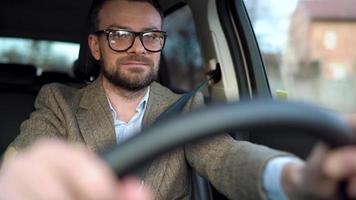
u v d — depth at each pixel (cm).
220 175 111
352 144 51
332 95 701
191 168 151
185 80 293
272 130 51
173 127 51
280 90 237
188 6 250
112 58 155
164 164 144
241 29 229
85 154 43
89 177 40
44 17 281
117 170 51
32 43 292
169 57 290
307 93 704
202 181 160
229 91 226
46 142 44
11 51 291
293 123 50
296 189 59
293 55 678
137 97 158
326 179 49
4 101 231
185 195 152
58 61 296
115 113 155
